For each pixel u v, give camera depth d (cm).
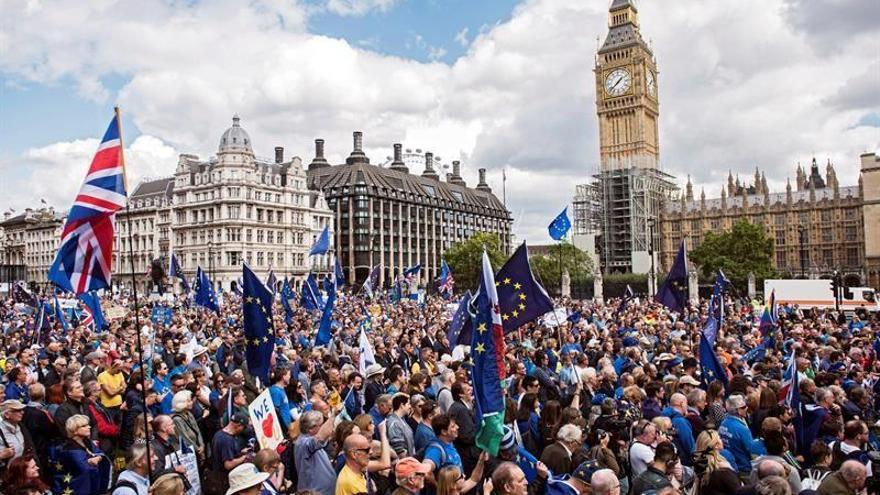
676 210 18375
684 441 1237
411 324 3703
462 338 1920
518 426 1334
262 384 1694
